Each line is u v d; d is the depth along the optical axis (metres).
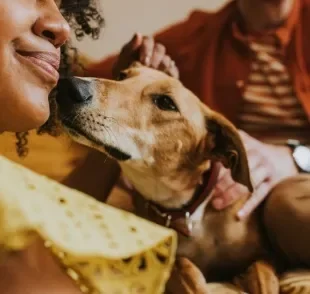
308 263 1.50
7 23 0.75
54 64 0.82
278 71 2.13
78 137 1.38
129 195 1.67
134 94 1.47
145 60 1.69
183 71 2.17
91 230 0.68
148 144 1.46
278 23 2.14
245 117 2.13
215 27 2.20
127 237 0.70
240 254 1.53
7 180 0.67
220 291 1.37
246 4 2.15
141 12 2.22
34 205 0.64
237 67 2.14
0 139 1.78
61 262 0.63
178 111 1.49
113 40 2.19
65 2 1.28
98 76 2.12
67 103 1.35
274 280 1.42
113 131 1.40
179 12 2.25
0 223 0.59
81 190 1.70
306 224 1.48
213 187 1.52
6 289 0.63
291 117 2.12
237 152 1.50
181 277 1.36
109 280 0.67
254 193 1.58
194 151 1.52
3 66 0.76
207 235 1.52
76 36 1.38
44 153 1.85
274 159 1.76
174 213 1.51
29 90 0.78
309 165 1.79
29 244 0.64
